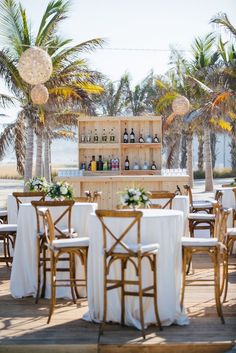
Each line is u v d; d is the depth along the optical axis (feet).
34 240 18.58
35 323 15.46
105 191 33.06
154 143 35.70
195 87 71.87
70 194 20.56
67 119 63.77
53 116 53.16
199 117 65.16
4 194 84.89
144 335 14.05
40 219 18.65
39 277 17.80
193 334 14.33
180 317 15.29
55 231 18.29
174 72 76.79
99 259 15.17
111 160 35.60
